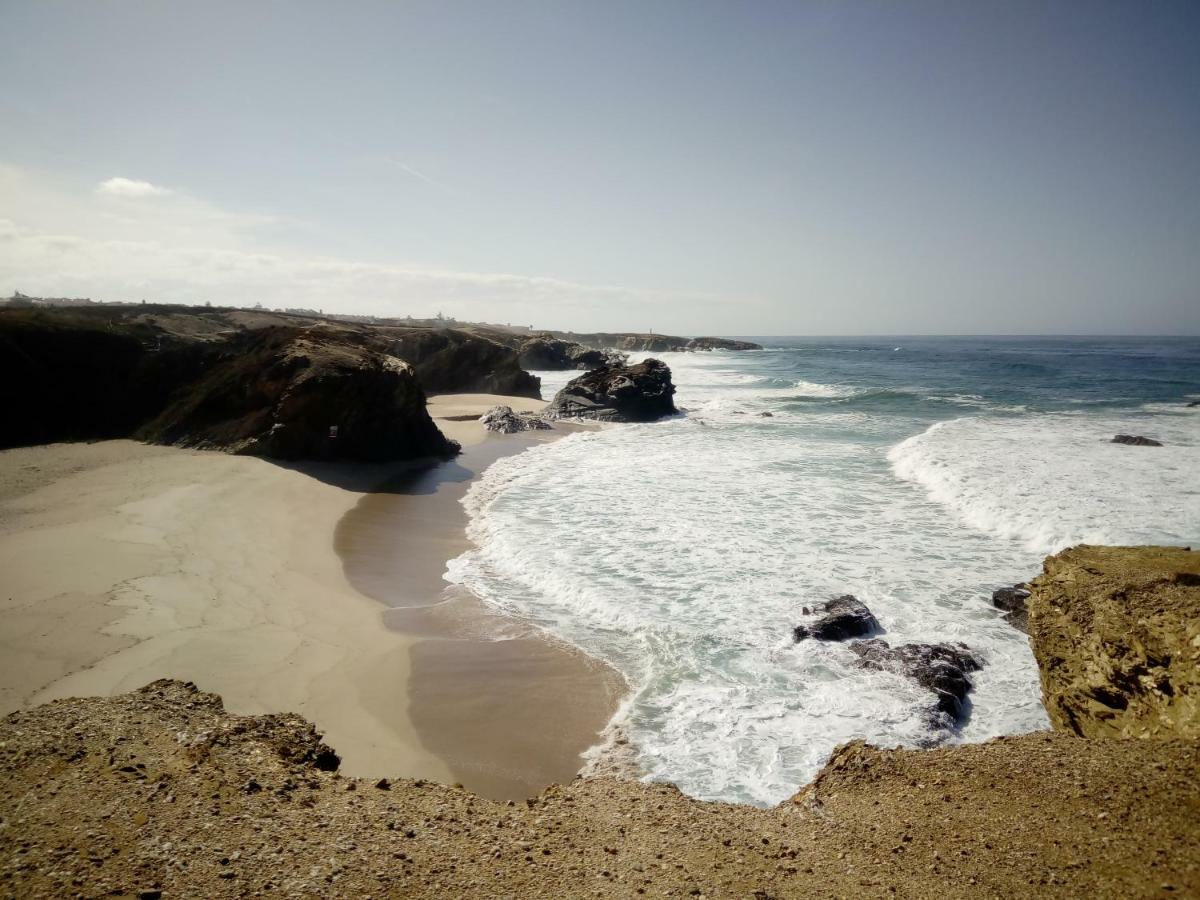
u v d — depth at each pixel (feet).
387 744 26.09
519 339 337.11
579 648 34.12
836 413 122.52
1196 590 20.77
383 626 36.88
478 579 43.98
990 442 79.56
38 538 43.01
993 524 51.19
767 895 13.42
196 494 56.49
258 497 59.26
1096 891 12.76
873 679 29.89
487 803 17.95
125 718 19.79
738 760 24.77
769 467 75.72
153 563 40.52
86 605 34.01
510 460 87.15
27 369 83.05
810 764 24.39
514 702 29.25
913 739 25.63
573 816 17.20
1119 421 95.76
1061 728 23.48
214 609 35.81
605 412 129.59
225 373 88.33
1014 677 30.35
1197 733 17.58
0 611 32.48
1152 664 19.95
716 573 43.19
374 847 14.84
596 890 13.64
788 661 32.09
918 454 73.46
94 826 14.52
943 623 35.58
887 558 45.21
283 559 45.42
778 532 51.31
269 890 12.92
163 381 93.81
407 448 87.40
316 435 77.92
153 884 12.79
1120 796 15.55
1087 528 46.70
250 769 17.72
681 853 15.28
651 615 37.22
